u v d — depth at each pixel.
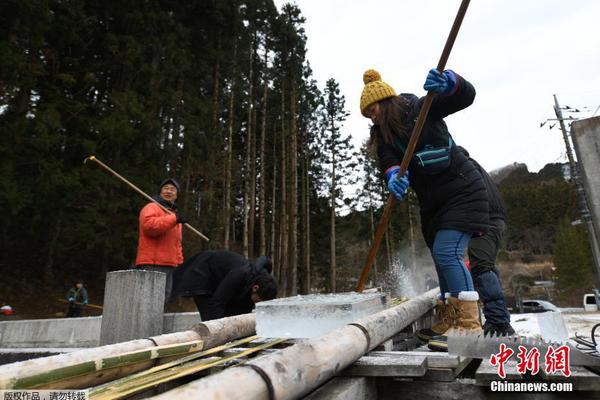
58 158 11.23
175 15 15.04
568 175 14.80
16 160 9.92
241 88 19.34
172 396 0.89
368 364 1.56
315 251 27.17
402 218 25.48
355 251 26.56
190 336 2.04
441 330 2.43
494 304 2.15
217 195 18.62
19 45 9.80
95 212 11.32
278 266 21.44
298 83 22.53
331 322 2.04
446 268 2.21
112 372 1.53
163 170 13.28
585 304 18.00
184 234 13.89
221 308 3.13
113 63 12.39
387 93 2.39
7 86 9.30
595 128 2.01
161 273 3.27
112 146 11.65
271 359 1.19
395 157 2.44
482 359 1.69
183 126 14.30
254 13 19.41
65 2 11.50
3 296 11.70
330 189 26.12
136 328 3.05
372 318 1.96
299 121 24.91
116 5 12.96
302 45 21.84
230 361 1.73
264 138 21.64
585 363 1.46
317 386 1.34
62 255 15.13
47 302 12.30
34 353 3.16
